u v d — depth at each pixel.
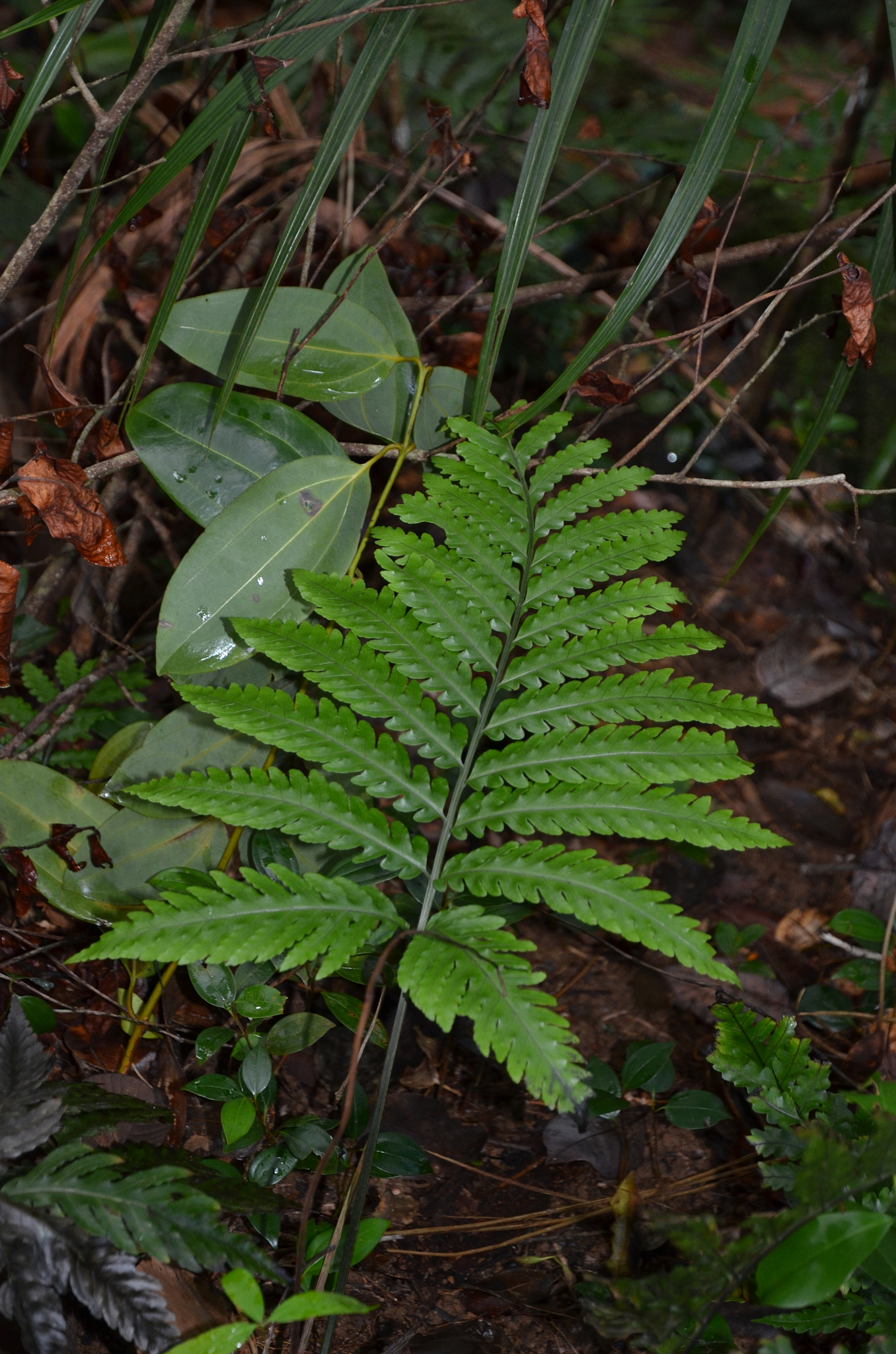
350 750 1.19
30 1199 1.10
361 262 1.35
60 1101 1.15
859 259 2.06
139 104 1.66
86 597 1.65
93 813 1.33
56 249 1.93
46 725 1.54
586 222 2.15
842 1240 1.10
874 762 1.88
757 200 2.10
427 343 1.53
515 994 1.10
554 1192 1.35
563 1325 1.25
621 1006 1.53
